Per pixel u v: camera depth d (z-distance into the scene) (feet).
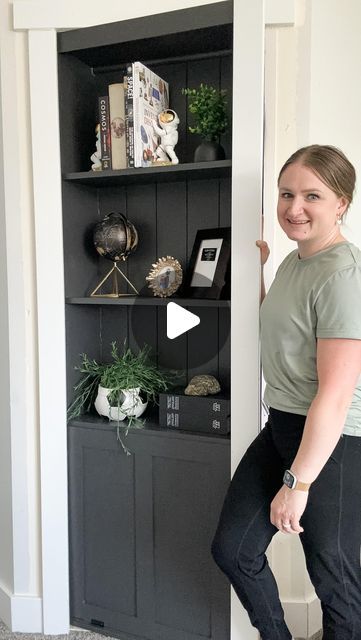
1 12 6.23
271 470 5.12
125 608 6.40
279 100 6.23
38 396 6.51
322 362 4.26
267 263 6.35
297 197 4.52
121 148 6.31
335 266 4.35
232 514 5.11
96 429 6.34
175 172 6.05
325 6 6.23
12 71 6.25
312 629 6.53
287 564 6.48
